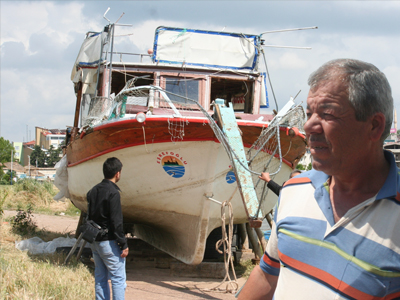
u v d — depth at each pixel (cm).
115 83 914
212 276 684
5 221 1005
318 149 153
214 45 783
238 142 560
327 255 152
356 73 146
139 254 824
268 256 190
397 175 148
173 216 670
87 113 833
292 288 158
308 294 152
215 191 627
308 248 157
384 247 141
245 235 839
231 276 695
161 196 646
